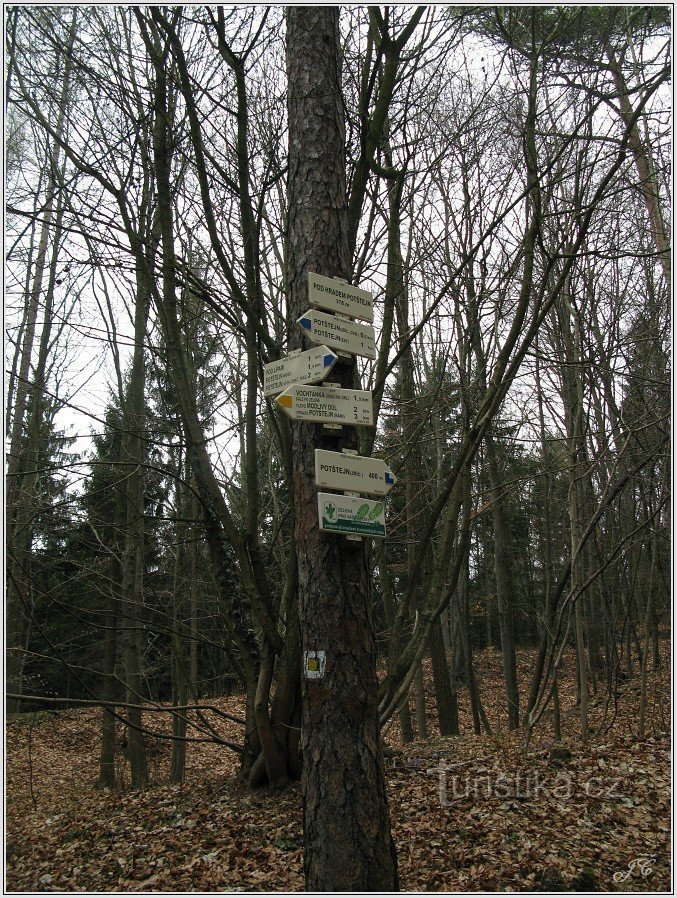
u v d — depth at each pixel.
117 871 5.01
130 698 9.65
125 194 6.29
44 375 10.83
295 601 6.72
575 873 4.22
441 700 12.34
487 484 14.38
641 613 15.35
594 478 11.41
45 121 6.18
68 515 7.93
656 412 8.27
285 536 8.74
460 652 18.11
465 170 7.23
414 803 5.76
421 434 7.68
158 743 13.01
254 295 5.88
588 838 4.80
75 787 10.47
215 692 18.67
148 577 11.83
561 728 10.42
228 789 6.80
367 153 5.93
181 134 6.47
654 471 9.58
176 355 6.46
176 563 10.72
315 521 2.96
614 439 8.32
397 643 5.17
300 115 3.48
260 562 6.53
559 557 18.80
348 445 3.09
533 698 8.08
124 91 6.19
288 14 3.68
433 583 5.16
